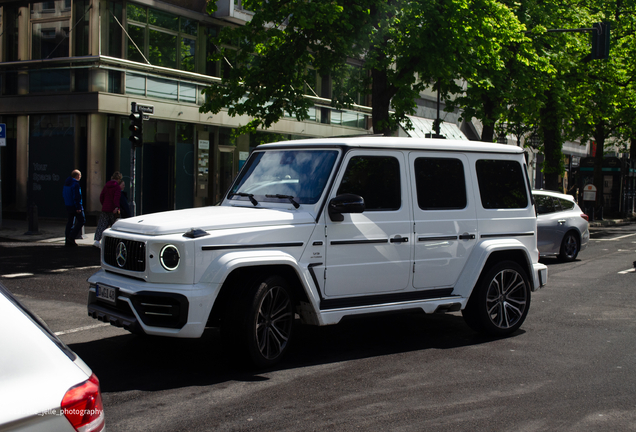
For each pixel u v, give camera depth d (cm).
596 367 568
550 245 1430
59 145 2062
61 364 212
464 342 661
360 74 1781
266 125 1780
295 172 603
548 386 508
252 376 519
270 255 521
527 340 674
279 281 534
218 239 506
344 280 575
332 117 2930
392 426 412
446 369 554
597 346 650
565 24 2350
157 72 2127
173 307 488
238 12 2342
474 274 652
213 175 2383
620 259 1528
